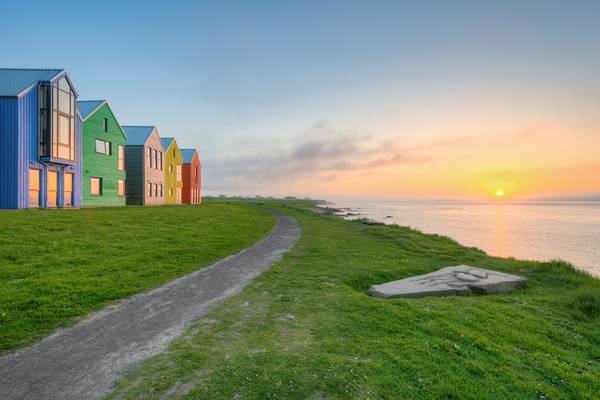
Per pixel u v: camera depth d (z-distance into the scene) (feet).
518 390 17.06
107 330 21.89
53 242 44.04
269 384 15.94
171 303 27.37
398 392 15.84
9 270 32.60
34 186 76.43
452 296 32.68
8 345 19.44
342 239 69.82
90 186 99.04
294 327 22.72
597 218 254.88
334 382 16.25
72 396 14.98
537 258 84.99
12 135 70.90
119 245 46.83
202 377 16.49
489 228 164.76
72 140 84.58
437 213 312.71
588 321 28.60
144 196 130.00
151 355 18.63
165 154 149.79
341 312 25.84
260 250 53.16
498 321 26.27
